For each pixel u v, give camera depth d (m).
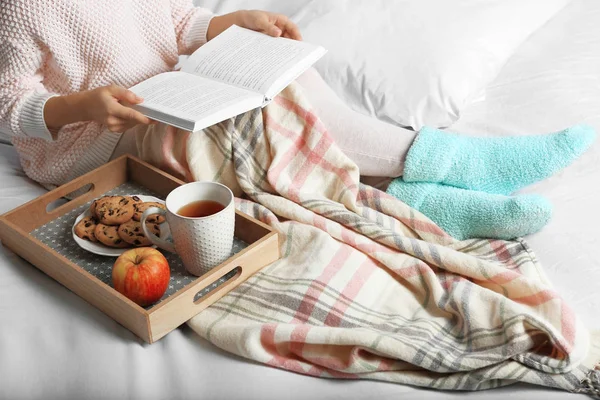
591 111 1.40
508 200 1.16
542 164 1.20
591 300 1.03
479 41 1.46
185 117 1.08
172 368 0.95
